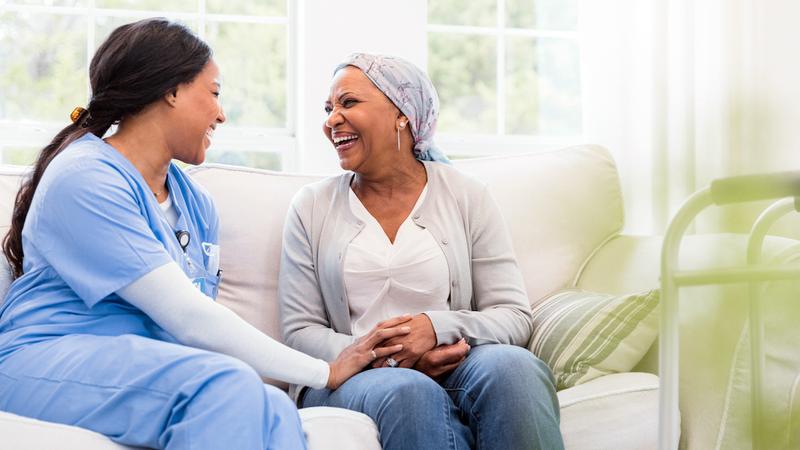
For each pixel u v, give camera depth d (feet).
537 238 7.87
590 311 6.77
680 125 9.39
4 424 4.51
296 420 5.02
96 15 9.34
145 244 5.28
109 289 5.17
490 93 10.43
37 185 5.90
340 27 9.45
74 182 5.31
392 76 6.86
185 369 4.79
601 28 9.77
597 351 6.57
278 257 7.29
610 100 9.72
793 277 4.27
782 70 8.96
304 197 7.10
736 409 6.09
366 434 5.41
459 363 6.17
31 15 9.19
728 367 6.14
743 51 9.06
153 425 4.70
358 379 5.83
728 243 6.82
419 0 9.66
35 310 5.37
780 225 8.14
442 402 5.62
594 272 7.86
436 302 6.73
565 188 8.11
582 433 6.08
